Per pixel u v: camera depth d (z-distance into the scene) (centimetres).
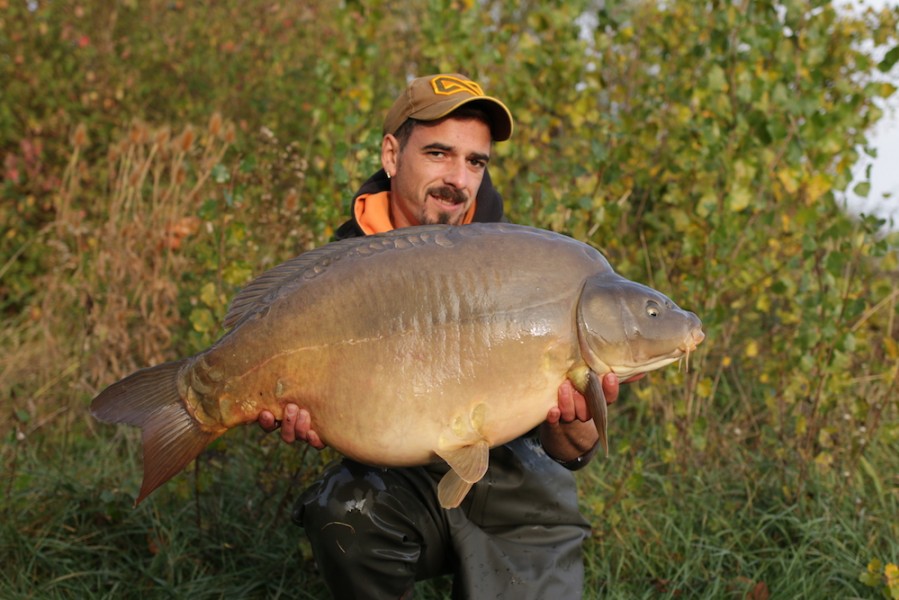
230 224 360
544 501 255
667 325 207
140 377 215
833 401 372
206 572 325
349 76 476
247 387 210
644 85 492
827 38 441
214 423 214
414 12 670
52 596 298
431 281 206
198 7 732
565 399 208
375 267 208
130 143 506
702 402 412
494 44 510
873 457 395
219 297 345
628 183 429
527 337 204
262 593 316
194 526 336
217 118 443
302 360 207
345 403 206
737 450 401
